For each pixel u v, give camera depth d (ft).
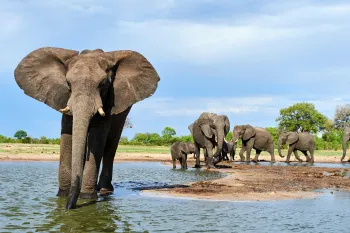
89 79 33.37
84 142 31.50
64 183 38.81
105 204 35.24
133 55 37.91
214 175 67.87
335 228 27.48
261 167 91.04
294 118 294.46
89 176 37.37
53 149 142.82
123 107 37.11
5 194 40.47
